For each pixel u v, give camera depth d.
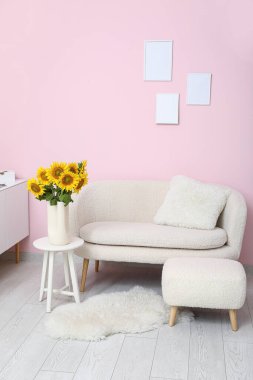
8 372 2.27
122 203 3.64
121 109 3.71
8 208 3.54
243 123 3.59
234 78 3.55
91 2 3.62
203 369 2.32
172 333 2.68
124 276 3.65
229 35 3.51
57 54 3.72
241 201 3.23
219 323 2.81
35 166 3.89
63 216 2.96
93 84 3.71
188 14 3.53
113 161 3.79
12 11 3.72
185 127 3.66
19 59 3.77
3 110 3.86
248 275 3.71
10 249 3.94
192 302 2.68
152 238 3.12
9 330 2.69
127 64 3.65
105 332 2.63
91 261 3.89
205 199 3.35
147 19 3.58
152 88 3.65
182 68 3.59
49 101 3.79
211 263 2.81
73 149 3.82
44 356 2.42
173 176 3.71
